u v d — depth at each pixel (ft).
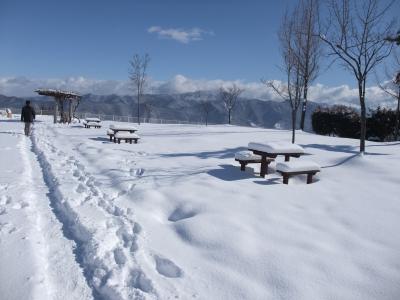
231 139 51.62
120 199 21.59
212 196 21.65
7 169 28.48
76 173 27.78
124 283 12.87
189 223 17.47
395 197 22.08
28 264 13.46
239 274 13.41
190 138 51.85
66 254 14.79
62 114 104.42
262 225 17.56
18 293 11.75
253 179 26.22
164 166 30.50
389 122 77.82
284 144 27.04
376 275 13.43
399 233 17.01
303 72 53.11
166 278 13.05
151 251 14.98
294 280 13.01
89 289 12.52
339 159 32.48
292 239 16.14
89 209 19.36
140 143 47.11
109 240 15.69
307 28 49.06
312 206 20.49
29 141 50.55
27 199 20.79
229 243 15.53
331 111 88.99
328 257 14.65
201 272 13.52
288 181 25.85
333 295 12.26
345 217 18.83
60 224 17.81
